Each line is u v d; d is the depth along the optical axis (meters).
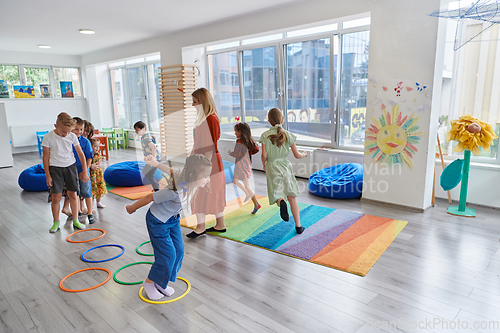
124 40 7.40
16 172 6.68
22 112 9.08
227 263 2.85
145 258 2.97
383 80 4.04
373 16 4.01
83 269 2.76
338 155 5.38
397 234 3.35
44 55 9.27
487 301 2.25
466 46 4.23
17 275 2.71
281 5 4.91
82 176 3.67
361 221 3.71
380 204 4.30
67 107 9.86
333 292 2.38
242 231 3.51
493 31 4.01
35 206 4.55
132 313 2.19
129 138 9.11
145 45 7.51
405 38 3.79
